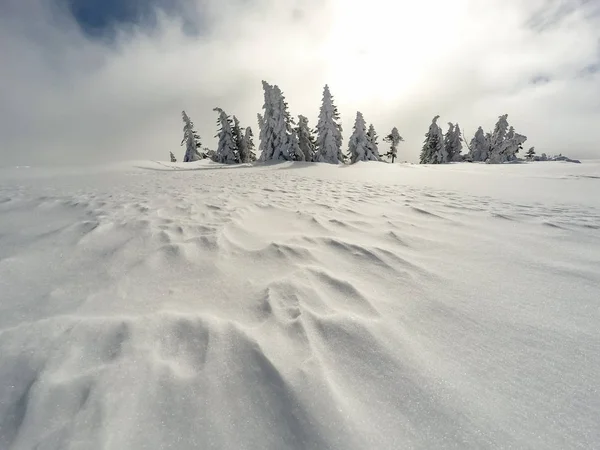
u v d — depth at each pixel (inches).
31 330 56.4
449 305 72.7
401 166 802.2
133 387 46.0
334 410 43.9
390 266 94.0
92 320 60.3
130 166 821.9
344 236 122.3
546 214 158.1
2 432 39.8
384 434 41.1
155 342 55.6
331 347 57.0
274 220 146.6
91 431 39.6
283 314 66.2
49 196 188.5
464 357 55.4
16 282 77.8
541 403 45.7
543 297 75.7
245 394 46.3
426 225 139.6
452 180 369.7
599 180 365.4
